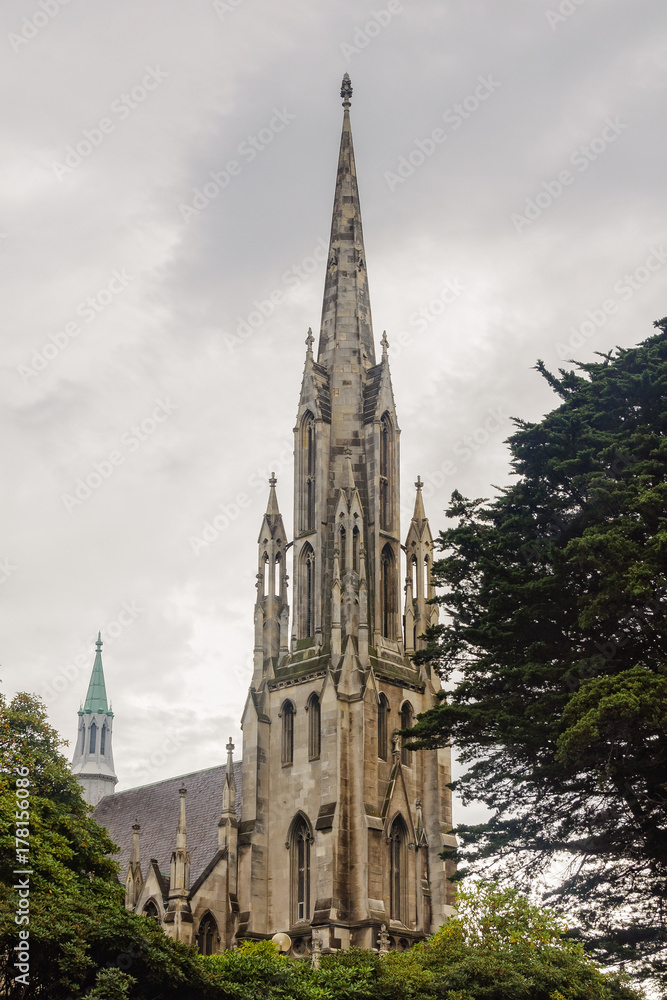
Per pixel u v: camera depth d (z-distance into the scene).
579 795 61.69
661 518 58.94
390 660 86.50
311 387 92.25
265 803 84.50
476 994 54.56
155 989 50.38
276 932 81.12
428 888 82.00
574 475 62.56
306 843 82.00
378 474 89.88
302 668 85.88
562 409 65.94
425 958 58.81
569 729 54.06
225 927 82.56
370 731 81.31
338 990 54.31
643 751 58.06
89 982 48.62
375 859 78.62
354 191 99.06
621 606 57.75
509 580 63.25
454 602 67.25
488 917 59.78
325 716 81.94
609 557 58.09
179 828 84.69
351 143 100.56
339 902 77.69
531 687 61.88
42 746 67.62
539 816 63.56
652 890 61.53
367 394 92.69
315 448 90.88
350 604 84.69
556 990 54.53
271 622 88.81
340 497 87.56
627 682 54.44
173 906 82.00
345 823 79.62
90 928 49.34
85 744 179.00
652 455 61.19
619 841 60.25
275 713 86.25
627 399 64.38
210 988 51.00
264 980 53.19
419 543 90.62
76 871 61.31
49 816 61.97
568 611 62.19
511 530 64.75
